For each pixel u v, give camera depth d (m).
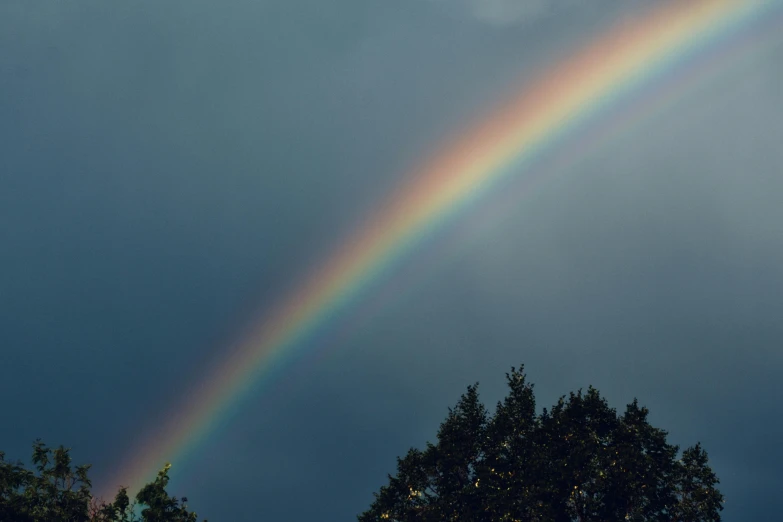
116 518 42.03
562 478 43.38
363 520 49.69
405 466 49.72
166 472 43.00
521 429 47.84
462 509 45.44
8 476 39.81
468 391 50.62
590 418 47.66
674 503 43.47
